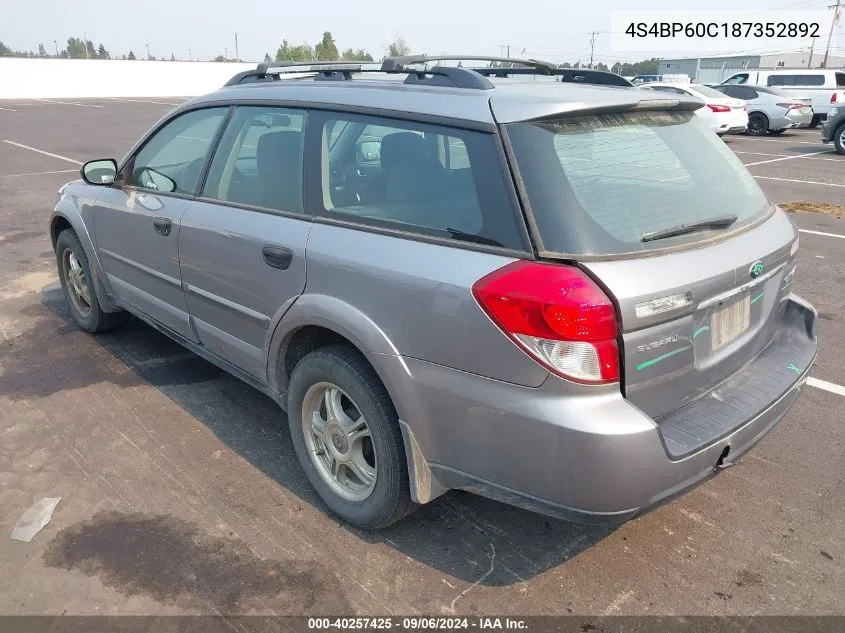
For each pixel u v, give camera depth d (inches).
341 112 114.1
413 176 101.3
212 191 137.4
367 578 104.9
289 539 113.3
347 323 103.7
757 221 110.4
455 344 91.7
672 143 109.6
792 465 135.3
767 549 112.0
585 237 86.6
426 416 97.7
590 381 83.9
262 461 135.3
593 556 110.3
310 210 115.1
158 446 139.8
